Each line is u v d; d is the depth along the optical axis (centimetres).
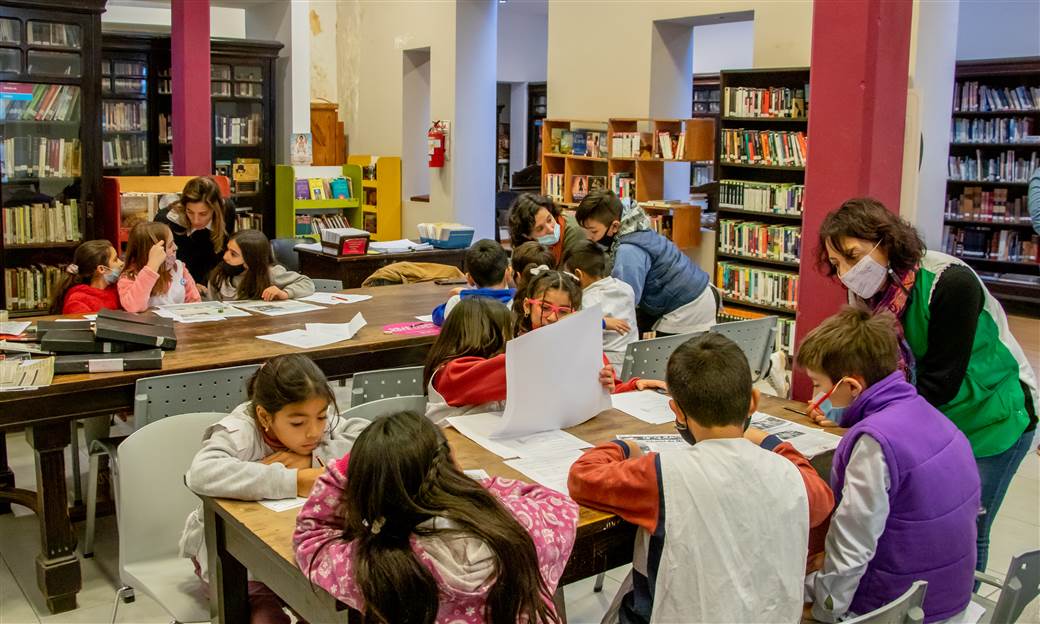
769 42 785
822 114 362
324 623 188
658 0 870
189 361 351
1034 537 429
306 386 239
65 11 650
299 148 1041
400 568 163
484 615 171
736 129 790
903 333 265
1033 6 1037
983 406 271
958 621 221
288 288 493
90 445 368
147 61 934
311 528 187
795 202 742
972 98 1034
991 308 275
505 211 1210
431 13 1097
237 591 233
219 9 1120
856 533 210
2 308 667
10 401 313
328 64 1298
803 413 306
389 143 1215
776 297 764
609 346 387
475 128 1078
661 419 291
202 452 235
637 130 896
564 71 977
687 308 457
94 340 348
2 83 643
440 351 289
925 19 714
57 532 341
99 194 688
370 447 169
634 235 448
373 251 698
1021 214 1026
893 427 214
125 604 349
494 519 171
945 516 214
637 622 213
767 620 195
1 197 646
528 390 264
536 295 301
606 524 209
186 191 501
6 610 344
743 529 192
